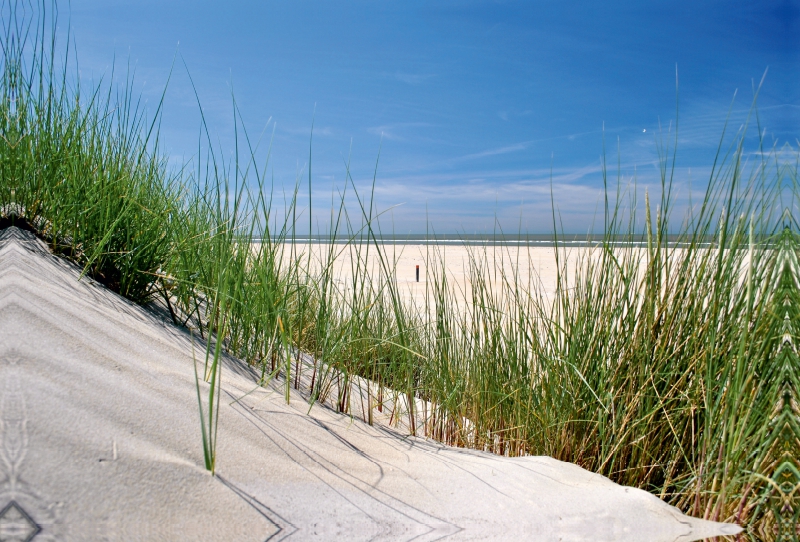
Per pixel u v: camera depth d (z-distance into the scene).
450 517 1.42
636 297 1.92
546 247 18.88
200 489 1.21
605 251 1.99
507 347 2.30
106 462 1.13
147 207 2.46
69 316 1.67
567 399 2.01
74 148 2.38
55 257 2.16
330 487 1.43
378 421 2.33
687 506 1.71
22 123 2.36
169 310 2.38
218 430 1.47
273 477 1.38
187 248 2.50
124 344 1.69
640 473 1.85
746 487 1.54
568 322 2.06
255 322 2.34
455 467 1.80
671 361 1.88
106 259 2.22
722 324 1.77
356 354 2.48
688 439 1.84
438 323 2.50
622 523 1.48
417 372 3.04
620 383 1.95
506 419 2.24
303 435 1.71
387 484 1.55
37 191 2.30
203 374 1.79
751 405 1.54
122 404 1.35
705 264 1.80
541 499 1.58
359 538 1.25
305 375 2.46
